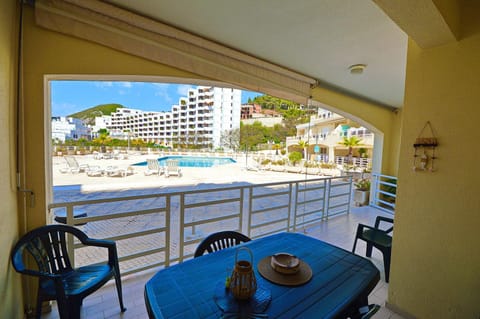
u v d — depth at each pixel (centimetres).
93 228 327
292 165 1394
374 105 413
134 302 170
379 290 198
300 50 212
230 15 159
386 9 105
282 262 118
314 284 104
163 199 512
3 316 123
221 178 829
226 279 102
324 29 173
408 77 161
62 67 150
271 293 96
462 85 136
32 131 146
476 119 131
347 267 121
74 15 147
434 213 150
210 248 151
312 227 350
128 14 158
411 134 160
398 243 169
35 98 146
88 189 586
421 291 157
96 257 238
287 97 275
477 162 131
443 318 147
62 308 122
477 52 129
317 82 288
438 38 134
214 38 194
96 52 158
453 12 124
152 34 171
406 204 164
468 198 135
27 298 153
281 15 156
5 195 126
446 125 143
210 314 83
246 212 425
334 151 1734
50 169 165
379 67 244
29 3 138
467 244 136
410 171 161
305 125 1981
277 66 243
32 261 153
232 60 212
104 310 160
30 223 150
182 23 173
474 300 134
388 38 182
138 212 197
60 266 155
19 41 137
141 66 173
